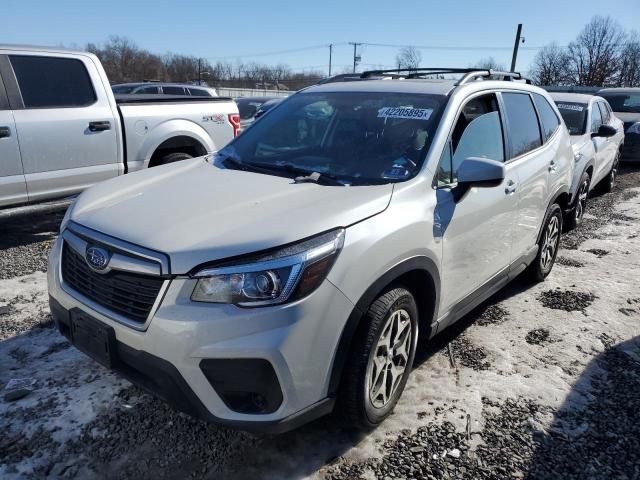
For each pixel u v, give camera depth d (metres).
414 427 2.89
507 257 4.00
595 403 3.19
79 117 5.74
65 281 2.70
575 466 2.67
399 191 2.80
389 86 3.70
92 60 5.96
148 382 2.35
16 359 3.42
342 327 2.38
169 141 6.60
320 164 3.23
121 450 2.64
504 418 3.01
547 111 4.85
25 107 5.42
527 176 4.04
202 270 2.20
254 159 3.51
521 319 4.31
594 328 4.18
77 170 5.80
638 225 7.48
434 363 3.57
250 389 2.21
